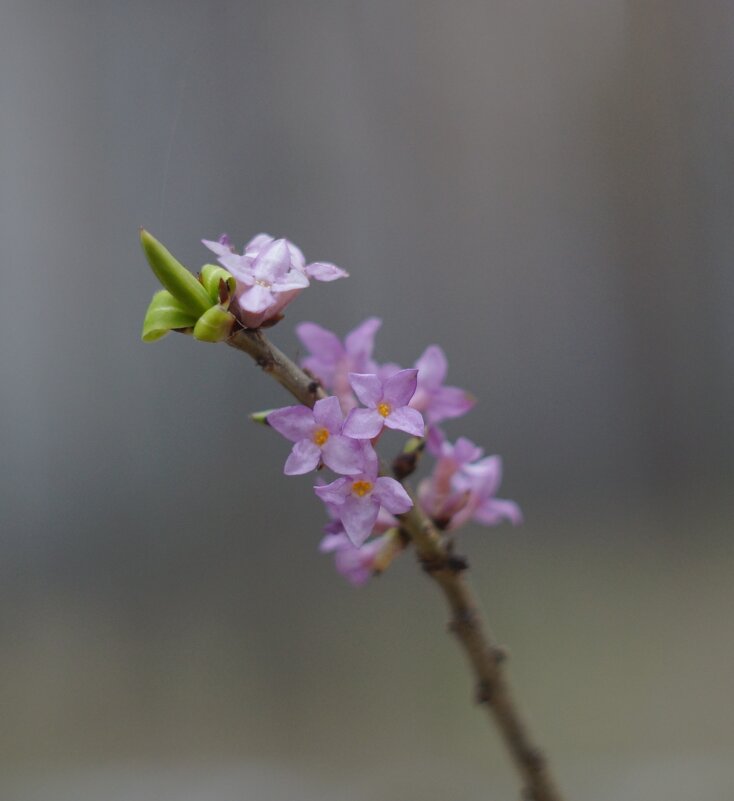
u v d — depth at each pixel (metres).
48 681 1.15
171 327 0.45
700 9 1.18
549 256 1.27
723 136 1.21
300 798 0.96
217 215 1.18
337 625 1.17
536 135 1.23
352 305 1.23
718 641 1.10
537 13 1.18
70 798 0.98
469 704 1.06
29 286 1.19
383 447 1.16
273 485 1.21
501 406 1.30
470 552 1.25
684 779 0.91
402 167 1.22
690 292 1.28
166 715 1.11
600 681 1.06
